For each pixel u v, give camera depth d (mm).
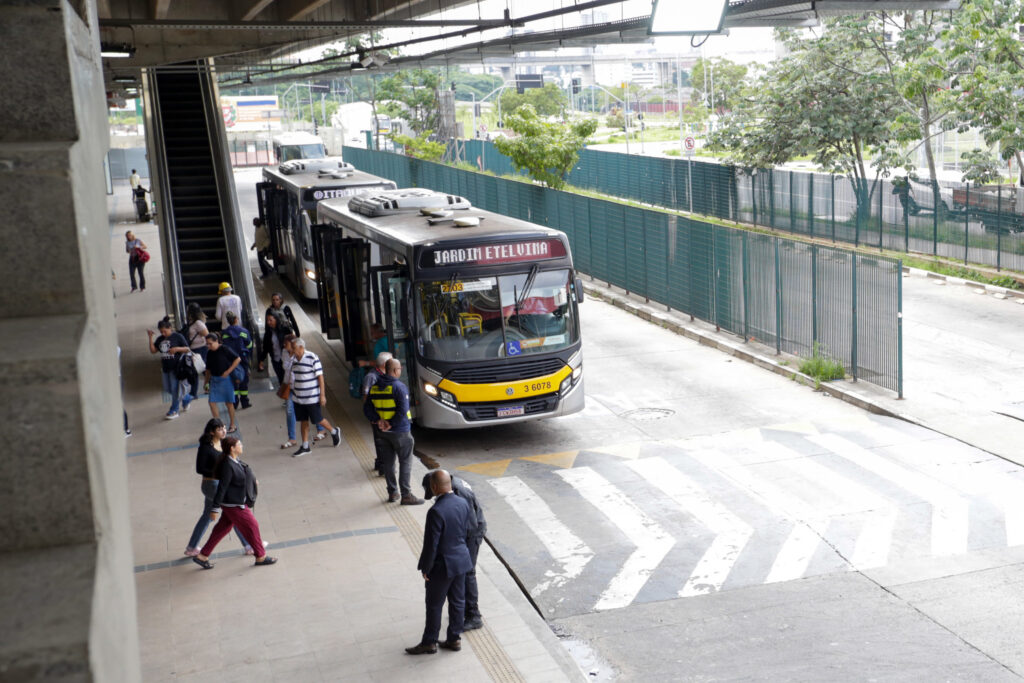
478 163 64688
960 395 19281
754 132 39812
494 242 17531
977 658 9953
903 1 18016
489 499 15320
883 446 16781
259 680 9906
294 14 25922
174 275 25422
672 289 28297
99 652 1437
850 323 20719
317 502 15242
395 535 13812
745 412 19297
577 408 18297
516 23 22766
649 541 13367
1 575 1530
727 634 10750
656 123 143500
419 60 37625
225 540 13875
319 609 11539
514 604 11633
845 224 35719
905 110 36719
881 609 11148
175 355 20156
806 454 16594
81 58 2154
